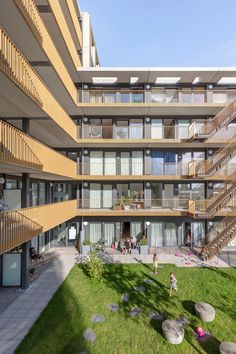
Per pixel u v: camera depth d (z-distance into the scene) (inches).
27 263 570.9
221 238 778.2
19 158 416.5
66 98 778.8
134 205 939.3
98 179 912.9
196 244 929.5
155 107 854.5
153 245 942.4
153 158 956.0
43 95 491.2
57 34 649.0
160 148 952.9
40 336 390.6
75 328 412.5
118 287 573.9
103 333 399.9
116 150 953.5
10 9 375.9
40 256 748.0
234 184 792.3
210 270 691.4
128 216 930.7
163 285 588.4
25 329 409.4
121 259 783.7
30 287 572.4
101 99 912.9
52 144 899.4
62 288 566.3
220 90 912.3
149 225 914.7
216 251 766.5
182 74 844.6
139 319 442.0
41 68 589.6
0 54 307.1
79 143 882.8
